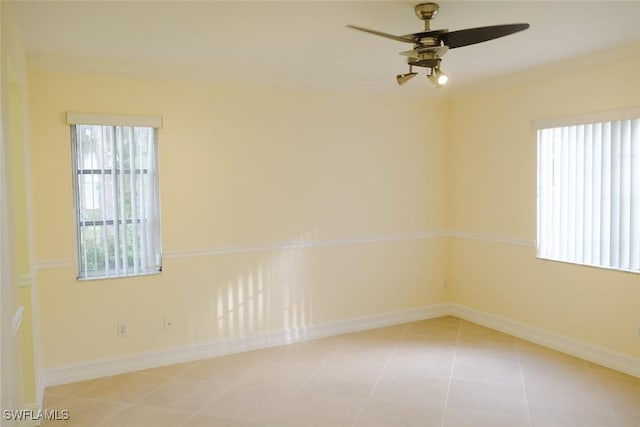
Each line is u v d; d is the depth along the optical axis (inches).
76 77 152.6
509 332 195.3
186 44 138.3
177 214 167.9
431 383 148.9
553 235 176.1
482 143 203.3
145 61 157.3
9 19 104.0
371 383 149.6
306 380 152.6
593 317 163.3
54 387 149.9
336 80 188.4
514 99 187.6
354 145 199.3
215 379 154.4
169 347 168.2
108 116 155.6
